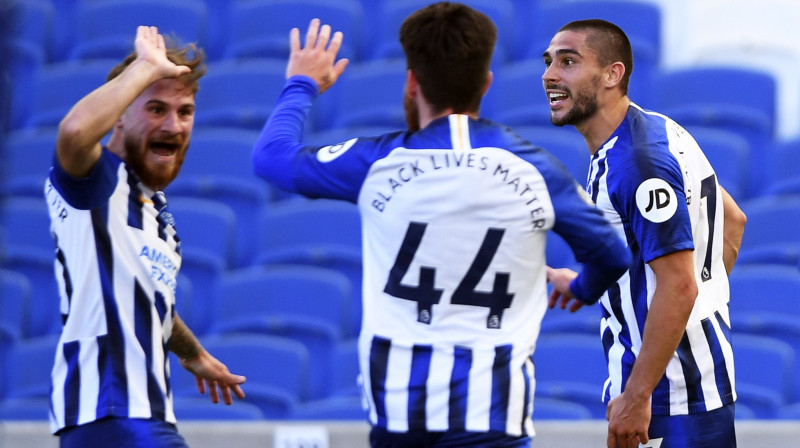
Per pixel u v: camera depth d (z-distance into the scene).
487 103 29.11
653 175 10.54
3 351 24.88
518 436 8.72
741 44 31.17
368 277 8.98
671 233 10.45
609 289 11.27
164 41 10.27
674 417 11.01
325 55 10.02
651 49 29.17
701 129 27.30
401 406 8.66
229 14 33.41
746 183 26.70
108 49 32.34
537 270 8.98
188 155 27.45
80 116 9.01
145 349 9.60
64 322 9.70
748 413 21.69
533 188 8.84
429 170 8.80
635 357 11.09
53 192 9.71
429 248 8.73
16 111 31.12
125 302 9.55
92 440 9.36
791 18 31.14
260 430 16.73
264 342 23.23
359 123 29.14
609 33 11.04
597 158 11.07
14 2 13.72
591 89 11.02
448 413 8.59
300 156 9.12
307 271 24.66
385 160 8.87
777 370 22.12
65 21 33.69
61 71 30.88
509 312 8.84
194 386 23.17
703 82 28.12
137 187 9.80
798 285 23.38
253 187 27.22
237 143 27.52
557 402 21.67
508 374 8.67
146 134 9.74
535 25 31.83
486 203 8.73
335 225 25.69
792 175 26.89
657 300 10.46
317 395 23.83
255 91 29.53
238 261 26.84
